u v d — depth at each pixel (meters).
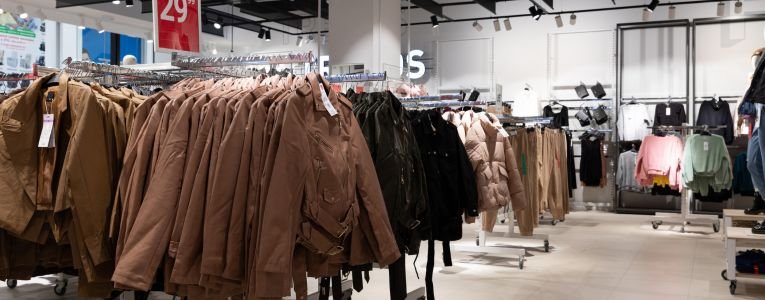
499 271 6.19
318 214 2.41
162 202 2.38
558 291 5.34
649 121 11.25
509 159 5.24
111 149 2.81
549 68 12.20
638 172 9.50
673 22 11.20
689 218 9.15
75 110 2.77
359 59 8.69
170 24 4.43
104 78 4.25
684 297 5.15
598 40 11.86
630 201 11.69
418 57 13.10
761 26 10.77
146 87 4.88
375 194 2.68
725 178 8.41
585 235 8.74
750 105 5.11
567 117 11.60
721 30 10.99
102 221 2.71
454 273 6.09
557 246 7.78
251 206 2.33
